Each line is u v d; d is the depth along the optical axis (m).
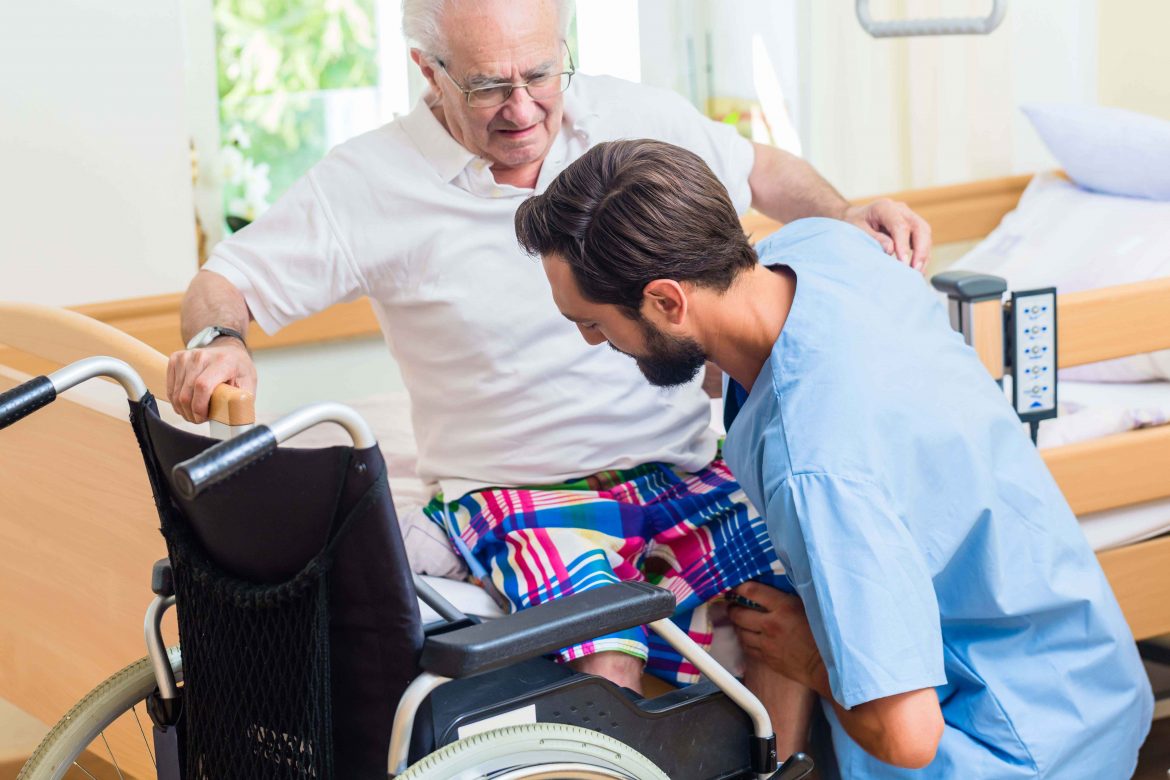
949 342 1.54
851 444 1.37
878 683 1.32
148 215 2.53
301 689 1.26
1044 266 2.69
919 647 1.34
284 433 1.12
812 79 3.02
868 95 3.05
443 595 1.73
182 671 1.45
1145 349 2.07
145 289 2.55
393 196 1.75
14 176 2.42
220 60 2.80
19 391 1.28
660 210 1.37
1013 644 1.58
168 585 1.44
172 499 1.36
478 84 1.65
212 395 1.46
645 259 1.38
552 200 1.42
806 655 1.62
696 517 1.78
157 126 2.50
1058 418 2.11
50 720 2.06
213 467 1.06
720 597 1.78
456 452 1.82
